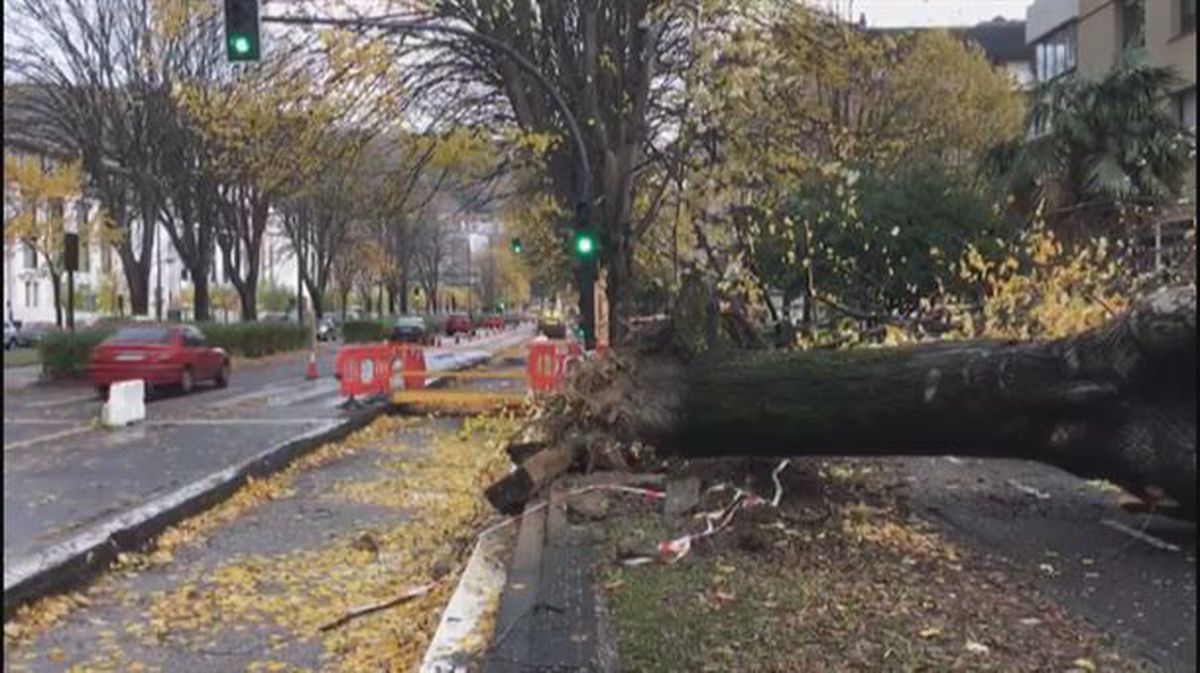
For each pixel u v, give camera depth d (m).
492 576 6.30
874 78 26.55
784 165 15.51
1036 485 8.65
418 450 14.14
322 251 54.06
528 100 19.12
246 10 15.30
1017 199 18.33
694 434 7.88
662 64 19.38
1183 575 6.08
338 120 18.33
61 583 6.95
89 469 12.23
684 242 16.47
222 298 75.81
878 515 7.51
